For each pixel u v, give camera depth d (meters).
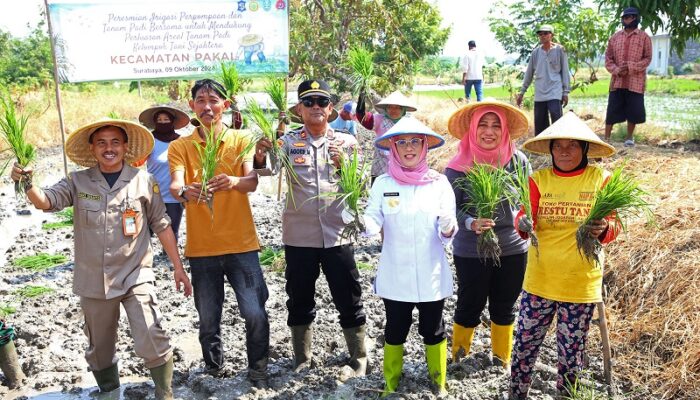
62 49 8.86
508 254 4.77
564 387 4.45
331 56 13.70
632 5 11.52
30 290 7.15
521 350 4.41
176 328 6.19
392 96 7.71
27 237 9.65
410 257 4.39
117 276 4.46
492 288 4.94
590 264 4.18
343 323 5.10
